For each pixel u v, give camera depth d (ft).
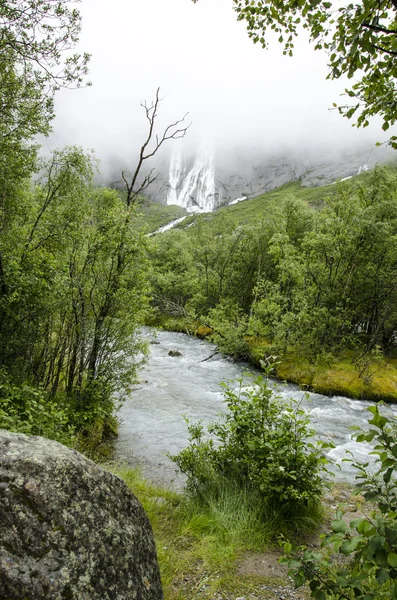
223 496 21.07
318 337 83.35
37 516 7.66
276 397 23.11
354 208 86.84
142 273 42.39
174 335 117.39
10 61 26.03
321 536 8.82
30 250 36.06
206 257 144.25
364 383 67.92
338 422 52.11
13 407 24.62
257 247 129.18
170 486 29.89
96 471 9.76
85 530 8.29
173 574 14.90
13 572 6.74
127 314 41.75
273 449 20.16
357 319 97.81
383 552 7.26
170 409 52.08
